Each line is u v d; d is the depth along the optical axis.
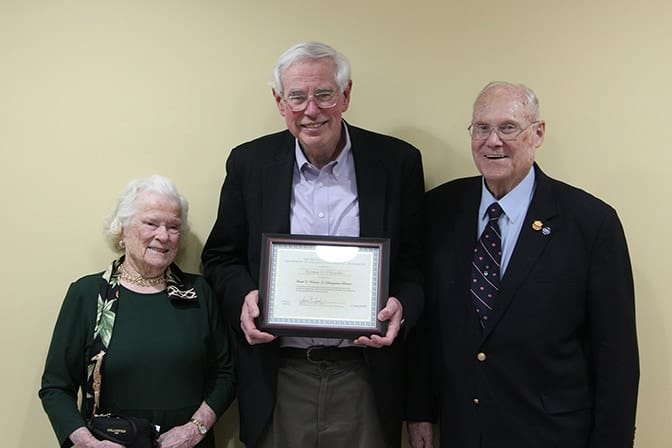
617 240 1.48
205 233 1.87
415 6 1.83
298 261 1.50
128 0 1.81
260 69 1.83
